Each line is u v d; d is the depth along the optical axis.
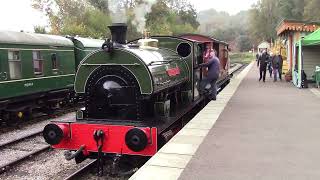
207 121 9.94
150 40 9.77
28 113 16.20
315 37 18.20
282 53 27.25
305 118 10.22
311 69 19.97
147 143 7.65
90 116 8.48
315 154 6.73
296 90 17.41
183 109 10.07
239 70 42.53
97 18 44.03
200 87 13.05
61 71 17.80
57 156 10.14
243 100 14.17
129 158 8.51
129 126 7.75
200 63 13.05
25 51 15.13
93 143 8.03
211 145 7.45
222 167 6.09
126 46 8.59
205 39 16.67
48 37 17.14
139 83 8.01
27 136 12.13
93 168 8.70
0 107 14.00
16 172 8.91
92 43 21.03
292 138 7.95
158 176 5.69
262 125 9.35
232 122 9.77
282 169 5.95
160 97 8.98
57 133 8.09
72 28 40.09
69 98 19.12
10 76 14.27
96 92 8.36
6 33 14.30
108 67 8.23
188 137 8.15
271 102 13.49
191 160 6.47
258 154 6.79
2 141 11.94
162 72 8.70
